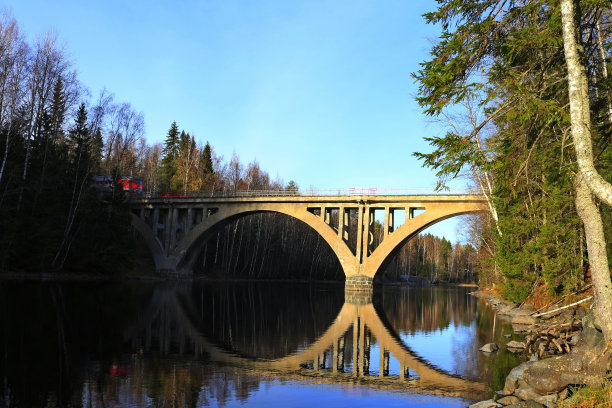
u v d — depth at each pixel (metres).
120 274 48.00
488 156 10.20
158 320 19.72
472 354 14.55
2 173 32.00
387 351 14.90
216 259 70.19
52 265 38.75
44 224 36.47
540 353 12.51
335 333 18.70
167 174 80.12
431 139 9.15
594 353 8.68
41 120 38.88
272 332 18.36
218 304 29.14
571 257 20.86
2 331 14.59
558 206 19.50
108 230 44.81
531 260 23.77
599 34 10.47
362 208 46.66
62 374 10.09
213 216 52.19
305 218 48.50
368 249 47.06
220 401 8.77
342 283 85.44
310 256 88.19
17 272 35.00
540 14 9.41
